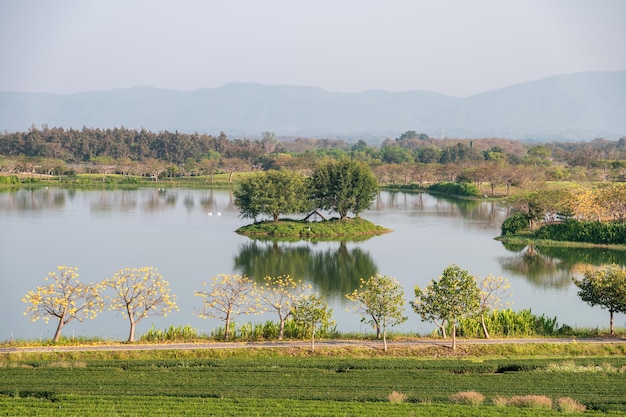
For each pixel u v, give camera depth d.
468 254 129.88
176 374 60.81
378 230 160.75
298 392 55.91
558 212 155.00
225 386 57.28
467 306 69.00
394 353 68.19
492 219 185.62
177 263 118.38
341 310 88.38
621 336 73.88
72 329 80.88
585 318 85.69
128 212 193.12
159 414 49.47
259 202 159.75
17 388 54.84
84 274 106.88
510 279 107.75
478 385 58.50
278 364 64.00
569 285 104.06
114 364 63.25
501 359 66.00
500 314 76.12
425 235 156.38
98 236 147.12
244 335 72.94
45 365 62.41
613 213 151.62
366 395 55.19
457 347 69.25
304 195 164.25
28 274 107.12
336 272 112.56
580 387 57.59
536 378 60.41
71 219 174.62
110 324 83.25
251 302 86.88
